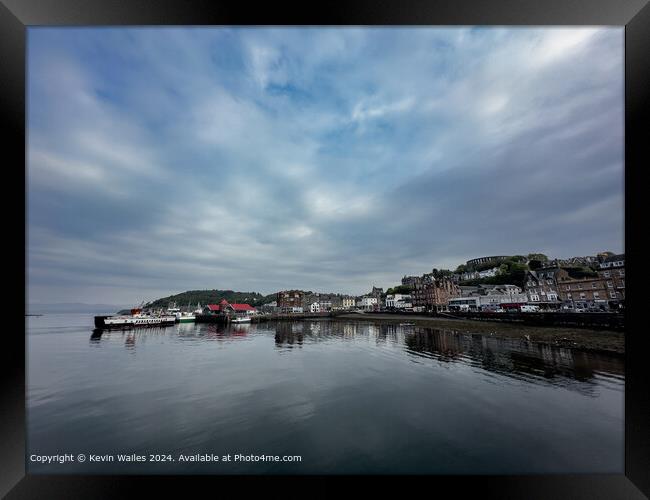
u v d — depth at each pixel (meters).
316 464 8.06
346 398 13.71
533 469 7.71
